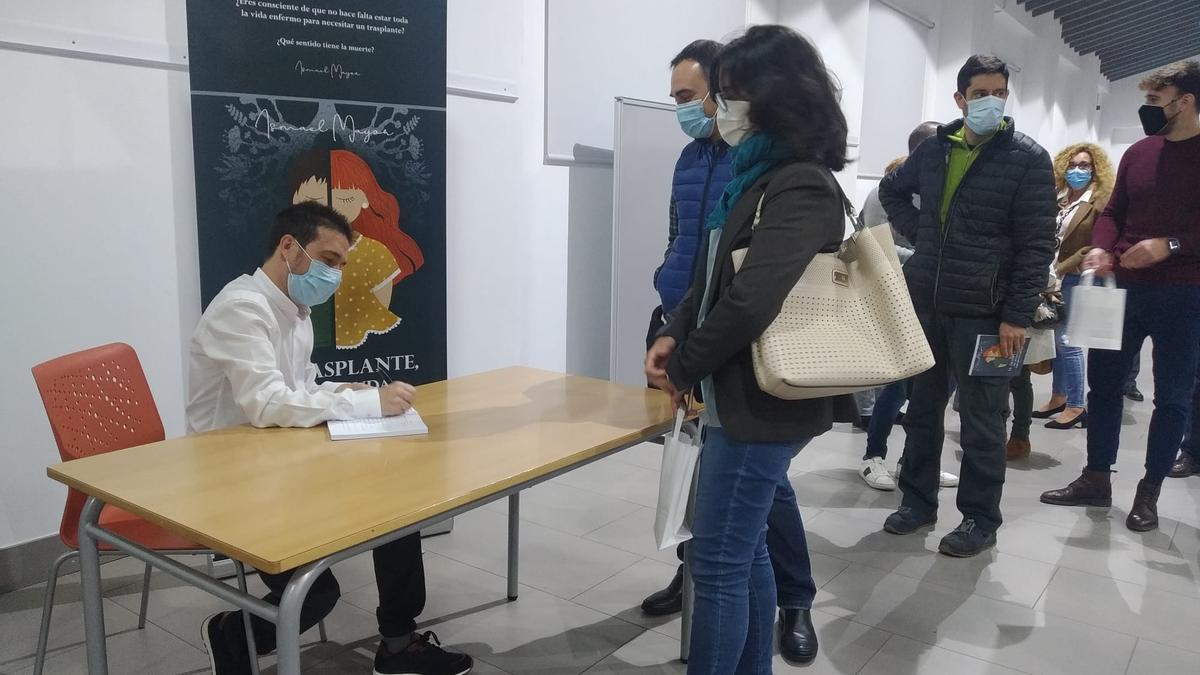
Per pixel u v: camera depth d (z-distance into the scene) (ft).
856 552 9.18
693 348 4.64
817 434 4.96
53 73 7.73
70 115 7.88
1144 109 9.01
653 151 12.04
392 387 6.03
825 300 4.66
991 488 9.07
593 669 6.79
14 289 7.71
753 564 5.52
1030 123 30.71
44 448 8.09
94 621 4.78
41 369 5.56
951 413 16.10
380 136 8.93
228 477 4.71
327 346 8.96
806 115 4.61
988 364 8.60
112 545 4.66
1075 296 8.96
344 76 8.63
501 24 11.43
